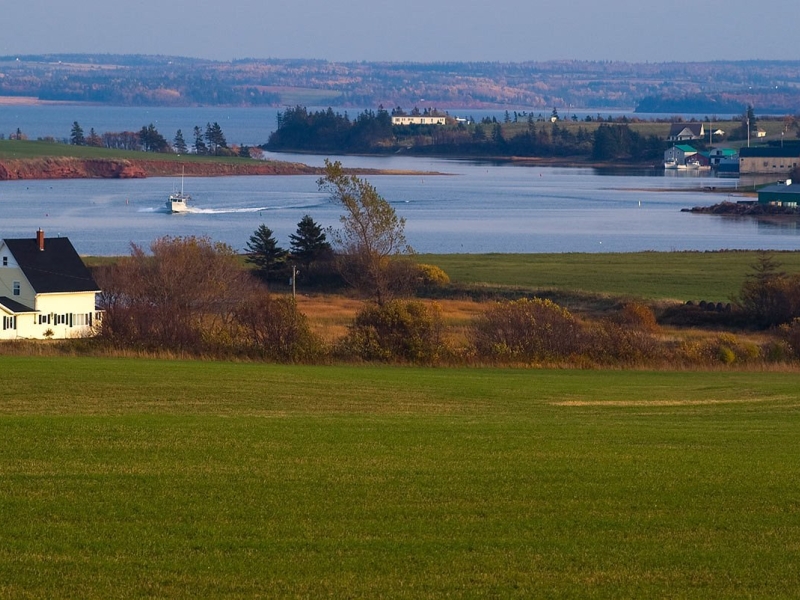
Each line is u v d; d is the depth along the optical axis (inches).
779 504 2429.9
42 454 2783.0
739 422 3750.0
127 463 2696.9
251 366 5408.5
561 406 4269.2
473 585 1916.8
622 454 2950.3
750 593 1899.6
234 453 2844.5
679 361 6230.3
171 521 2219.5
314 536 2150.6
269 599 1839.3
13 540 2082.9
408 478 2598.4
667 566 2022.6
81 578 1902.1
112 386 4394.7
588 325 7253.9
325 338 7229.3
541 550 2095.2
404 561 2023.9
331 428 3277.6
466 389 4726.9
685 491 2529.5
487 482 2576.3
